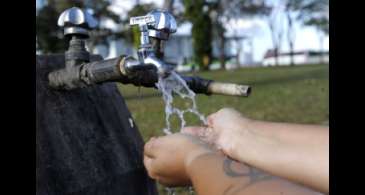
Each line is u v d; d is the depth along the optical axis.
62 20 1.13
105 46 27.23
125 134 1.32
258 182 0.71
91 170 1.13
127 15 23.34
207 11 28.50
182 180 0.90
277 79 13.66
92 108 1.25
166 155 0.91
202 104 7.00
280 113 5.96
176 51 35.31
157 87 1.13
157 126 4.72
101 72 1.03
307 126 0.88
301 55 41.38
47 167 1.03
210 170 0.77
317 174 0.78
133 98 7.11
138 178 1.29
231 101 7.38
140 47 1.02
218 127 0.96
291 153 0.81
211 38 28.78
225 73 20.36
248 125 0.93
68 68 1.12
